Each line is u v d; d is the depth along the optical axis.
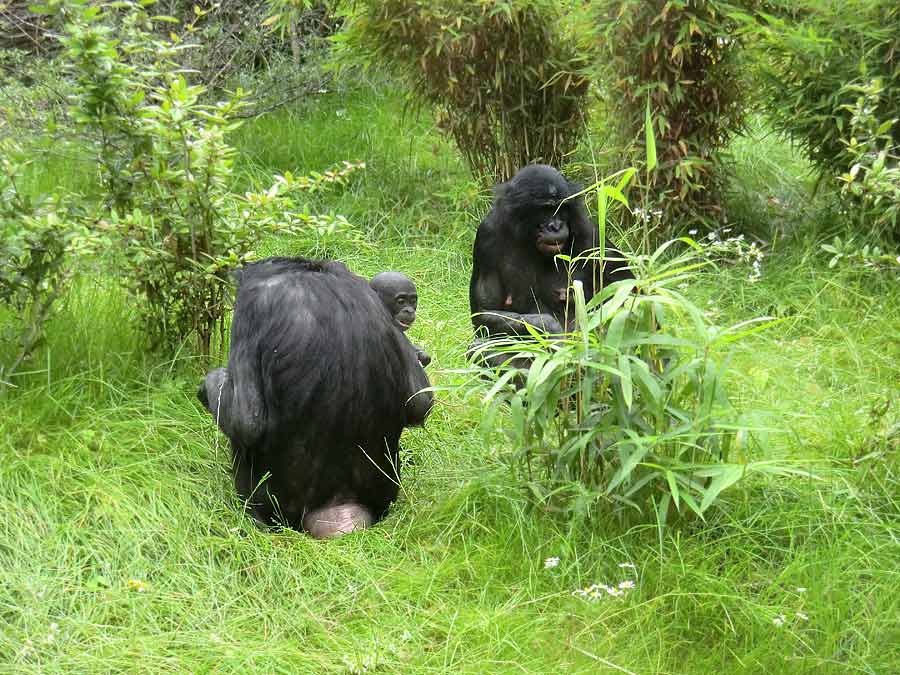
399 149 12.66
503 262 7.44
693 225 10.37
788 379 7.49
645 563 5.28
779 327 8.57
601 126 11.64
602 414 5.60
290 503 5.76
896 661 4.77
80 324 7.47
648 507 5.63
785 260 9.74
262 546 5.59
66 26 6.75
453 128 11.12
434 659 4.81
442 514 5.88
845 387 7.42
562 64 10.76
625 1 9.76
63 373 7.01
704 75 10.21
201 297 7.29
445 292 9.34
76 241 6.51
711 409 5.39
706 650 4.92
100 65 6.78
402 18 10.52
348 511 5.79
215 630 5.01
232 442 5.84
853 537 5.56
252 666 4.70
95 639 4.91
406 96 12.73
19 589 5.18
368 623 5.10
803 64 9.81
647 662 4.78
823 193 11.09
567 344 5.75
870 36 9.35
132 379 7.11
